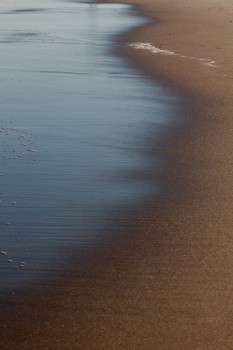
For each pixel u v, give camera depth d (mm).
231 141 13812
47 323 7098
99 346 6680
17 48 26875
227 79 20344
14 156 12461
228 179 11578
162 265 8383
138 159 12602
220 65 22781
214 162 12469
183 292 7715
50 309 7367
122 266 8359
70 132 14156
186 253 8719
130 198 10625
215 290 7762
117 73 21281
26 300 7551
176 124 15086
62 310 7348
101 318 7180
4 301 7527
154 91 18609
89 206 10266
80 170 11867
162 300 7535
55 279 8023
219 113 16141
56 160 12336
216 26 34750
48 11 45000
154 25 35406
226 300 7539
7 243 8945
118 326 7023
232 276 8094
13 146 13039
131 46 27484
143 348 6652
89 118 15367
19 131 14094
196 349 6637
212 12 43156
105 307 7398
